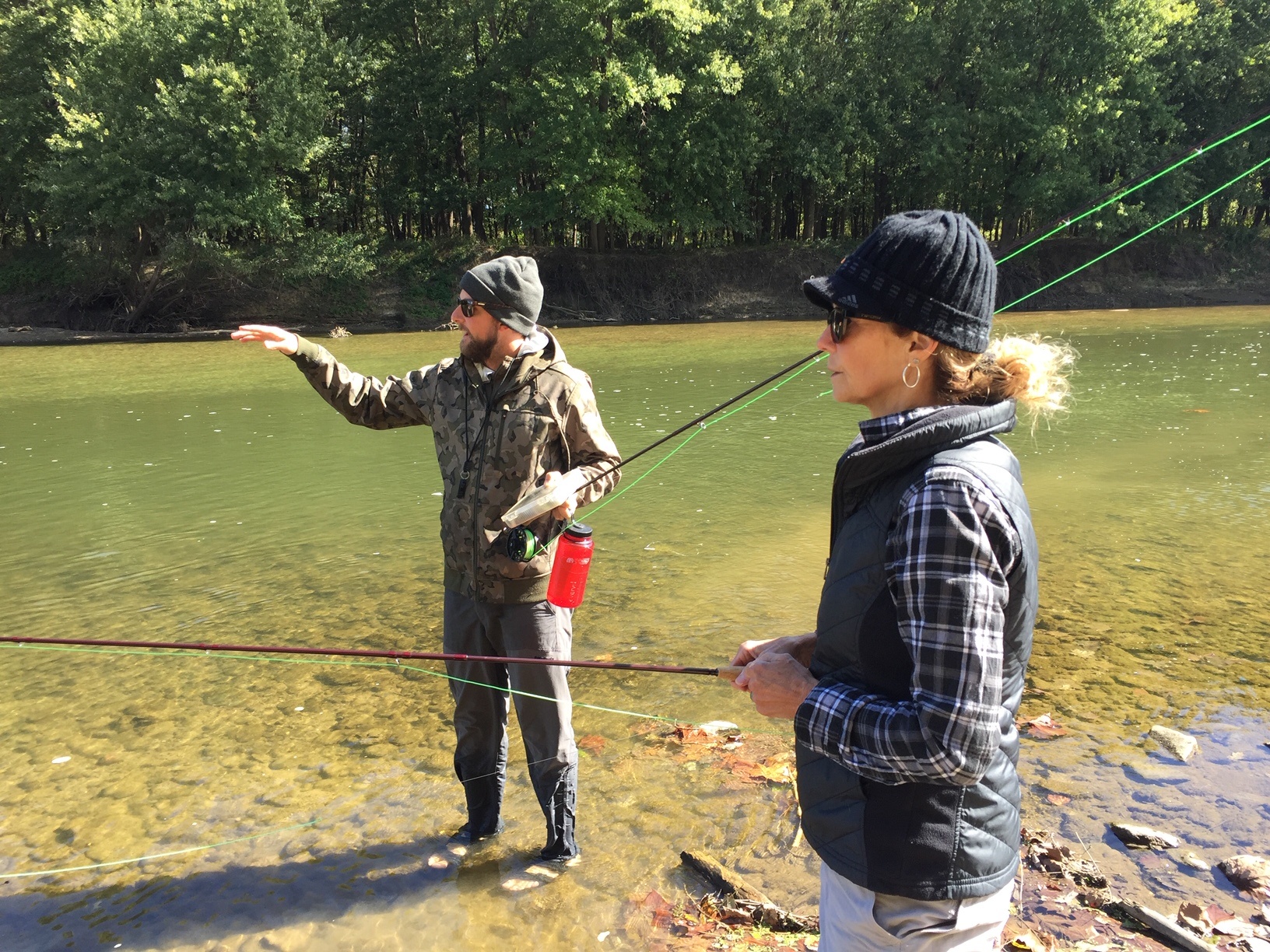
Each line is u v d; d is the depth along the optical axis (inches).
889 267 59.9
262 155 1156.5
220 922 115.8
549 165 1306.6
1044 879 117.0
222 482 355.6
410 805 140.9
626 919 114.3
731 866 123.6
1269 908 110.3
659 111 1304.1
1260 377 581.9
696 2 1248.8
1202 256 1450.5
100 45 1112.2
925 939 60.4
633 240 1510.8
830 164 1325.0
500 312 113.8
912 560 55.6
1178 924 107.6
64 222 1216.2
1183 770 141.8
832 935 65.0
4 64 1269.7
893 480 59.5
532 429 116.2
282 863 127.5
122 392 602.2
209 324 1206.3
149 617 219.6
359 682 184.1
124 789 146.8
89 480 361.7
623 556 256.8
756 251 1411.2
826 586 63.5
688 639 199.2
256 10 1133.7
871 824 60.7
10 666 193.3
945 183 1358.3
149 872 126.3
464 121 1403.8
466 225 1471.5
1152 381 568.7
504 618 120.3
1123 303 1373.0
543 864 125.3
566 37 1240.2
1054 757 146.9
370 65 1246.9
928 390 62.6
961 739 53.6
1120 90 1312.7
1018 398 63.0
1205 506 295.7
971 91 1358.3
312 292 1246.9
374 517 304.2
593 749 155.3
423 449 411.5
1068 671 178.1
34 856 130.0
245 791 145.6
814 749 60.5
